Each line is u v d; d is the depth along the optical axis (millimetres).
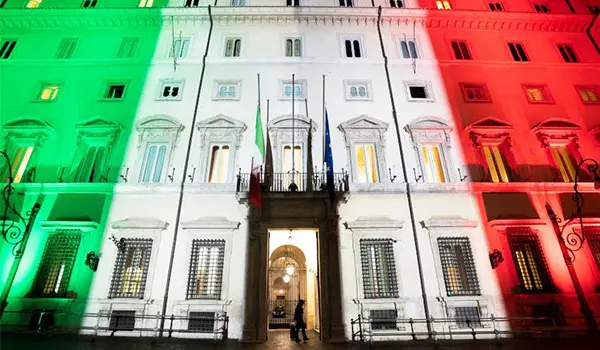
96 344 10539
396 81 17328
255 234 13398
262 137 14445
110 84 17031
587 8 20078
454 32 19000
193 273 13133
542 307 12828
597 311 12570
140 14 18359
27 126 15359
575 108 16938
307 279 18625
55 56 17734
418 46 18438
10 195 13867
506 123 16094
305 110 16391
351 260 13250
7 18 18062
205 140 15586
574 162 15570
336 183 14492
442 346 10859
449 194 14516
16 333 11828
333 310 12438
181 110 16406
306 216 13695
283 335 14508
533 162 15406
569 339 11641
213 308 12555
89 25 18453
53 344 10297
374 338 12289
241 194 13609
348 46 18547
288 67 17484
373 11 18625
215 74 17359
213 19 18688
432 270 13211
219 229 13609
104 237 13469
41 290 12711
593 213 14148
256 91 16859
